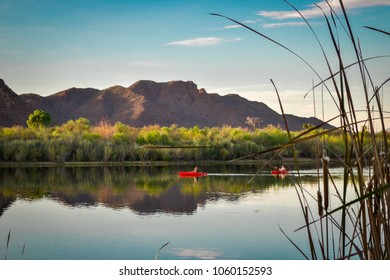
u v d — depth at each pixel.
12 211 19.81
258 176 34.81
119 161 48.31
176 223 17.34
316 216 16.64
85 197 24.16
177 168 43.19
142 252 12.90
